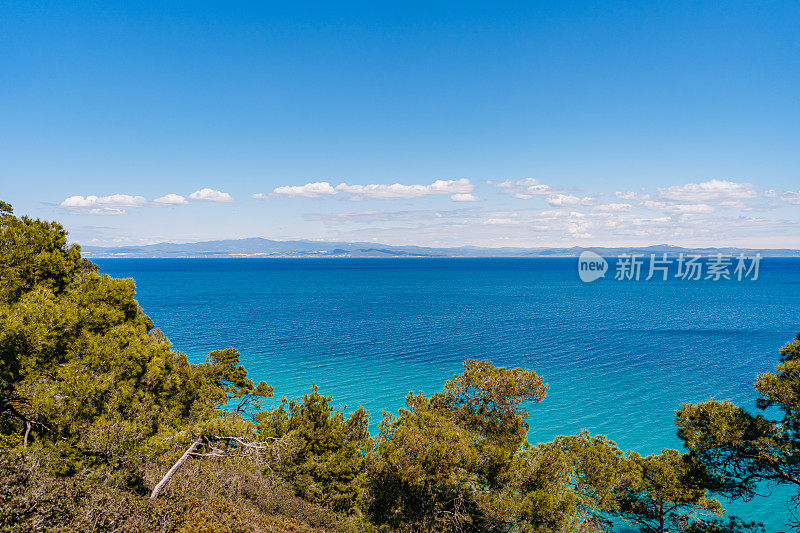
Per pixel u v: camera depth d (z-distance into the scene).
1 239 17.42
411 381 53.56
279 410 24.78
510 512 15.29
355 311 119.31
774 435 15.32
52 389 12.95
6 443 12.77
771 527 26.31
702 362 63.25
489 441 18.03
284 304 134.62
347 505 21.11
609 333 85.88
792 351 15.70
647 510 20.67
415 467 15.42
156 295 161.75
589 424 41.75
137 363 14.87
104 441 12.49
